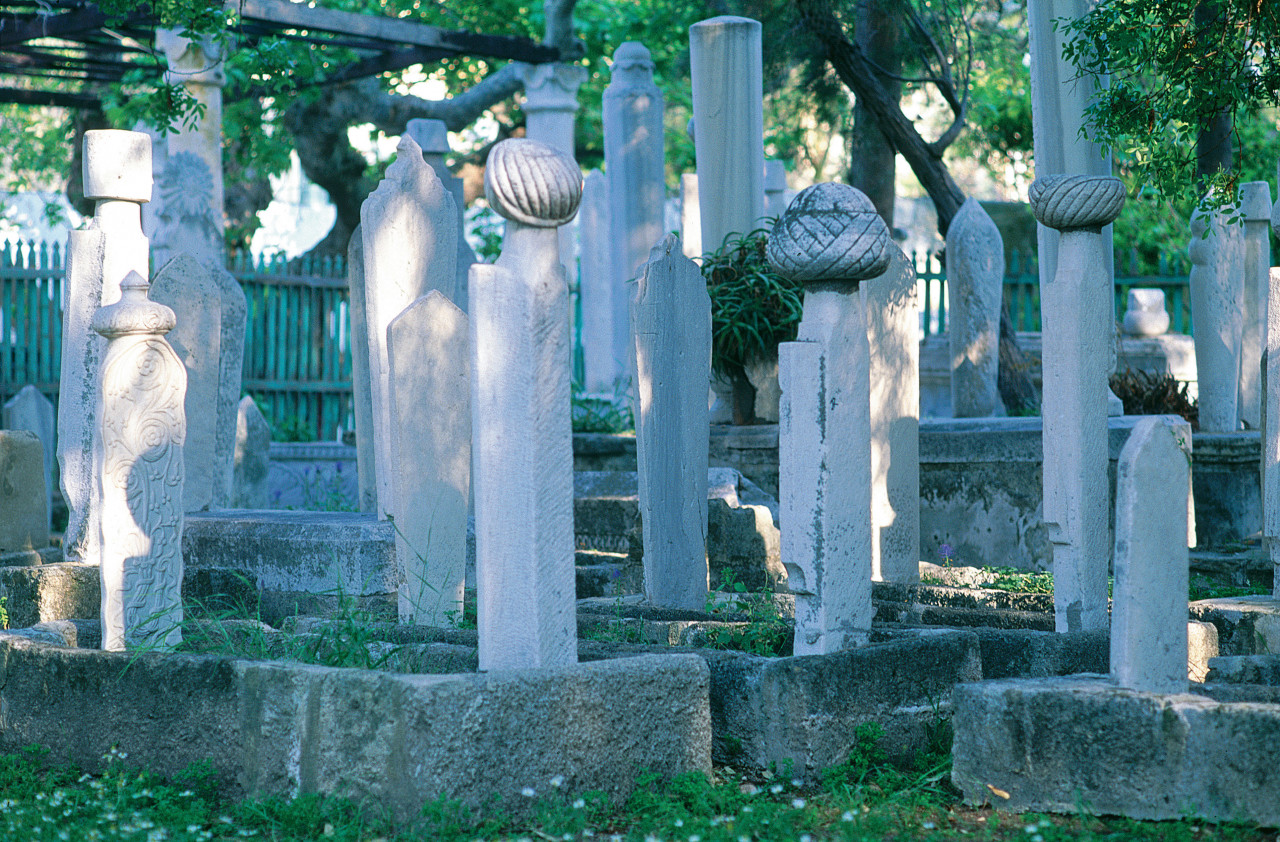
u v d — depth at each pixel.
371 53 16.97
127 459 5.23
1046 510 5.84
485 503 4.45
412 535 5.89
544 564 4.47
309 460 13.66
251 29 13.16
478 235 19.27
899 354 7.30
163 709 4.69
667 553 6.61
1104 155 7.54
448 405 6.01
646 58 12.55
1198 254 10.67
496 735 4.11
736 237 10.69
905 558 7.36
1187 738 4.07
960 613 6.09
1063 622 5.80
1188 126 6.86
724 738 4.82
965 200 11.51
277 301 16.23
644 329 6.52
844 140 15.31
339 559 6.80
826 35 11.37
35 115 23.23
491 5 18.09
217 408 8.50
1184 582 4.47
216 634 5.57
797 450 5.02
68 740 4.93
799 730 4.63
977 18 13.98
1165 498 4.41
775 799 4.50
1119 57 6.80
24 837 4.05
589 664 4.40
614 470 10.40
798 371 5.02
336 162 19.09
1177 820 4.08
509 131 21.55
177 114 10.36
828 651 4.99
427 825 3.94
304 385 16.34
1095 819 4.18
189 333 8.09
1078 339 5.74
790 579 5.08
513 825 4.11
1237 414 10.90
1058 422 5.79
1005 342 11.58
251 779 4.46
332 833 3.98
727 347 9.55
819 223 4.93
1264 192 10.44
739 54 10.66
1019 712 4.34
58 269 15.11
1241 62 6.75
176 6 9.41
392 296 7.08
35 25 12.55
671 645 5.71
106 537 5.18
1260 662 5.11
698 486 6.79
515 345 4.43
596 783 4.34
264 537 7.10
